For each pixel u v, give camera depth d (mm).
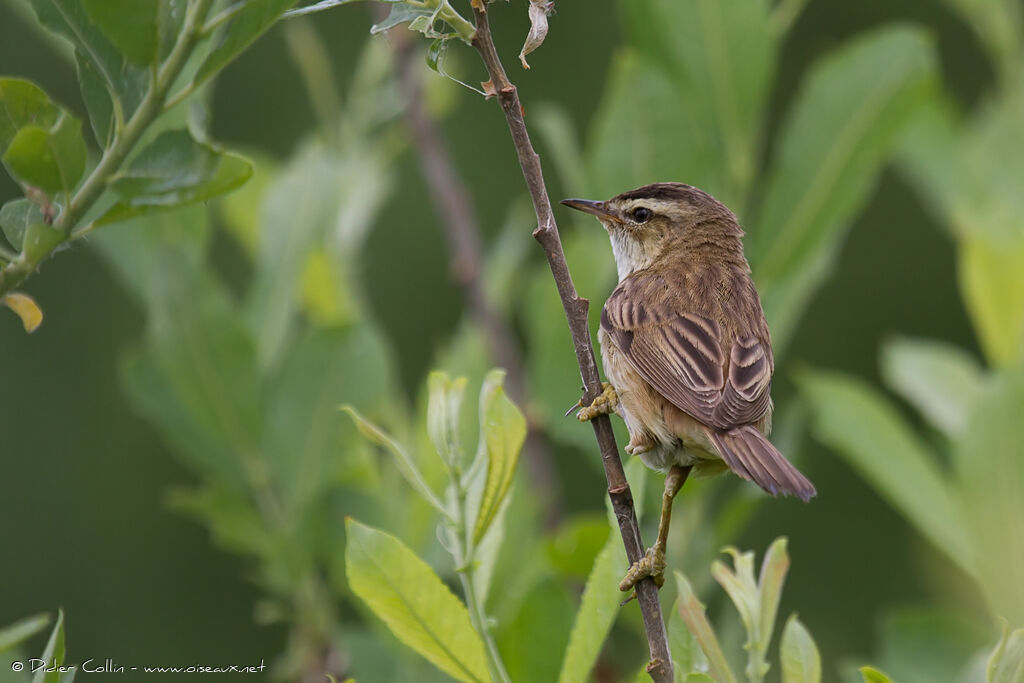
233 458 9336
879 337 22938
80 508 20250
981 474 9359
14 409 20156
